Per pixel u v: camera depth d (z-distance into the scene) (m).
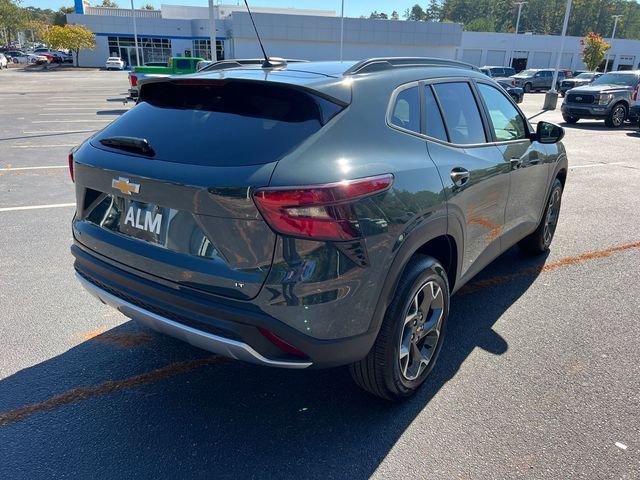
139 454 2.46
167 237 2.33
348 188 2.12
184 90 2.71
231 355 2.28
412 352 2.80
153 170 2.32
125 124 2.74
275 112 2.37
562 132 4.08
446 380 3.08
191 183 2.18
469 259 3.28
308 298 2.11
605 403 2.88
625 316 3.93
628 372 3.19
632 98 17.30
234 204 2.08
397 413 2.78
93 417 2.72
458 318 3.87
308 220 2.05
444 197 2.71
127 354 3.32
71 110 18.22
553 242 5.61
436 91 3.07
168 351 3.37
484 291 4.35
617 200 7.53
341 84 2.46
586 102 17.33
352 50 44.94
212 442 2.55
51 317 3.78
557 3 117.19
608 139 14.34
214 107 2.54
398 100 2.71
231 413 2.77
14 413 2.73
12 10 89.75
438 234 2.69
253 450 2.50
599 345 3.50
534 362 3.28
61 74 43.44
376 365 2.56
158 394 2.92
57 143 11.41
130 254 2.47
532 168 4.05
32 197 6.96
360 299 2.25
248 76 2.53
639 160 11.05
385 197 2.30
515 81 35.06
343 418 2.73
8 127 13.84
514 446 2.54
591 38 44.31
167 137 2.47
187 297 2.26
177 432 2.62
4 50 79.69
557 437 2.60
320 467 2.40
